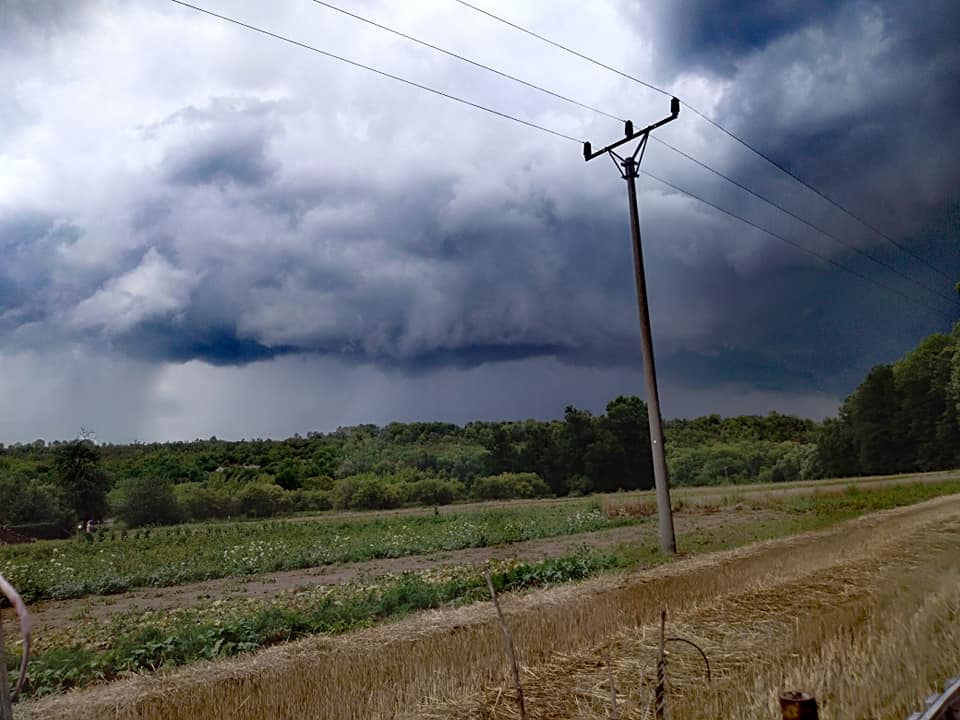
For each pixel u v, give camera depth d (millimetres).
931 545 14688
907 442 72438
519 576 14125
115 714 6789
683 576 12391
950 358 68375
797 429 110062
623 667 7480
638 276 20125
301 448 106188
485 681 7262
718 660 7613
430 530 30422
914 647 7133
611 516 33469
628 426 83562
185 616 12227
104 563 21938
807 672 6703
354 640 8828
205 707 6883
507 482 78562
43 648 10555
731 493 38312
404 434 113062
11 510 47188
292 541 27750
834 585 11039
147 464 86375
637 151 20469
